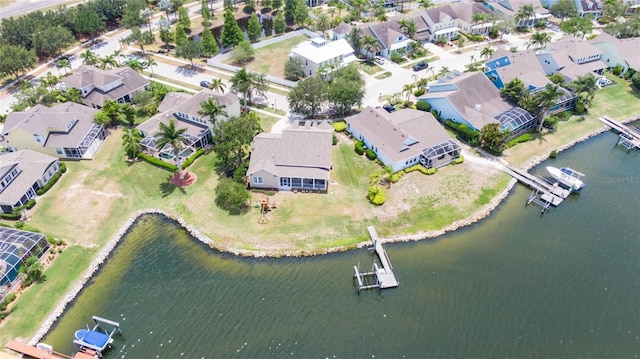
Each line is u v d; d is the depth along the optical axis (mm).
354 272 67375
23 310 60688
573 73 117312
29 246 66125
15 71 119812
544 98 94438
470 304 62562
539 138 98250
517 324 59906
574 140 98188
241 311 61500
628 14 172750
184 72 128875
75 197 80688
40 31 132250
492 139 89812
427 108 105312
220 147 81438
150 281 66000
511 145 95125
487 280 66250
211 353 56312
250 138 84938
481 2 173000
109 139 97812
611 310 61938
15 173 79875
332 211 77750
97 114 96438
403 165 87125
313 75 125125
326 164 81938
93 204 79250
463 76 107000
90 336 56625
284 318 60469
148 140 92562
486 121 96500
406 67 130875
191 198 80875
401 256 70062
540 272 67562
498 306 62312
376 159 90375
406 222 76062
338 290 64500
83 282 65188
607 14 168000
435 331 58969
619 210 79938
